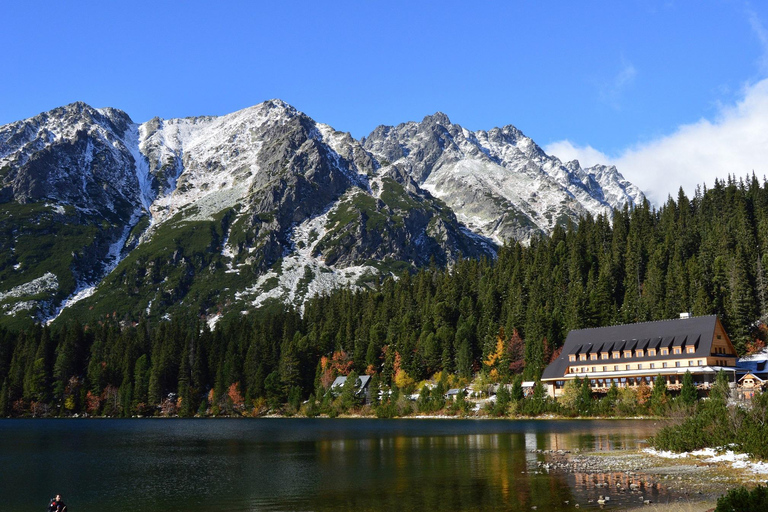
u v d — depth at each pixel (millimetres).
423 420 170875
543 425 133875
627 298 195625
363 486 68750
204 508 61281
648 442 89062
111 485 75312
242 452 105500
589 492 59969
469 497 60281
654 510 52281
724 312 181625
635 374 161250
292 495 65375
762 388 138250
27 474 84875
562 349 180625
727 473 65750
